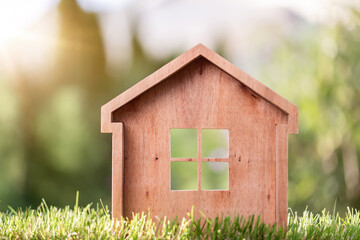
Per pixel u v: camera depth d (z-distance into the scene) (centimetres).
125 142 37
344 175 72
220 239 35
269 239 35
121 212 36
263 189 37
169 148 37
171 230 35
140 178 37
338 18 68
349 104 69
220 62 36
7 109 91
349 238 37
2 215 40
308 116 72
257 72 87
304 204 75
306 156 75
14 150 91
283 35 89
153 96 37
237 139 37
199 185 37
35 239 36
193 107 37
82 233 36
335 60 68
